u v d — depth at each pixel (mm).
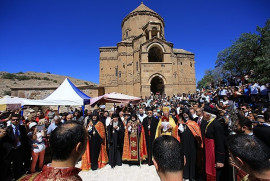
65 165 1564
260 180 1576
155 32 30734
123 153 7293
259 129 3084
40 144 6531
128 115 8789
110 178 6059
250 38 19922
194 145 5805
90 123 7477
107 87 32688
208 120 5039
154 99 22672
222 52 25984
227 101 10586
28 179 1439
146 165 7215
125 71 32156
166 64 27703
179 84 32625
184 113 7297
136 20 34531
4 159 5105
